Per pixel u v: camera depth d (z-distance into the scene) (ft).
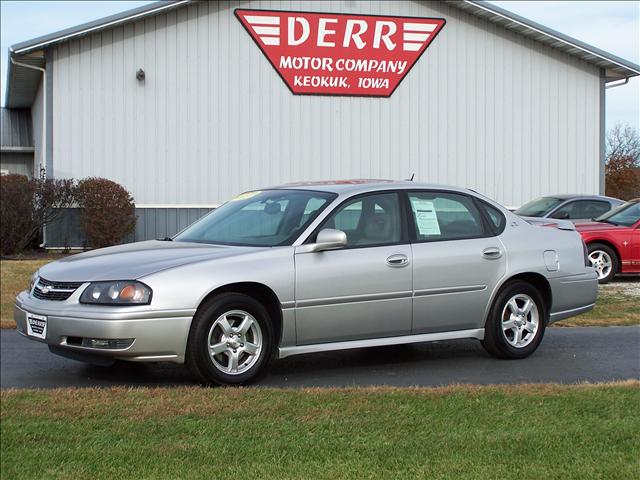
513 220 24.81
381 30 72.49
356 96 72.54
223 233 23.29
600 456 14.37
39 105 81.51
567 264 25.02
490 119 74.28
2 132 96.27
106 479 13.98
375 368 23.25
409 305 22.56
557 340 26.16
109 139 68.54
